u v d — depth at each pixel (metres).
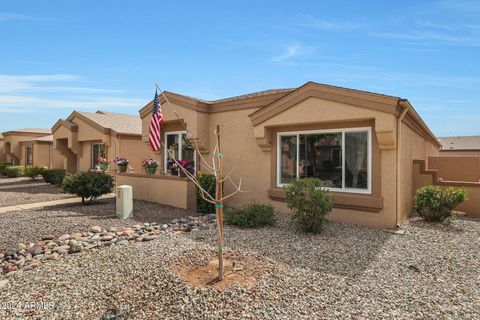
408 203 9.73
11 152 29.69
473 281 4.62
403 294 4.12
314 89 8.58
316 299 3.90
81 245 6.34
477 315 3.60
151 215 9.67
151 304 3.77
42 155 25.67
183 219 8.85
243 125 10.84
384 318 3.50
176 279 4.29
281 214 9.50
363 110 7.80
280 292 4.05
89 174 11.77
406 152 9.27
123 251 5.64
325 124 8.83
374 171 8.08
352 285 4.37
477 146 30.25
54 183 18.92
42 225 8.14
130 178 13.32
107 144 17.47
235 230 7.45
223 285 4.20
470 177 13.09
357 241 6.66
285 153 9.79
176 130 12.72
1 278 4.79
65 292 4.16
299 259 5.38
